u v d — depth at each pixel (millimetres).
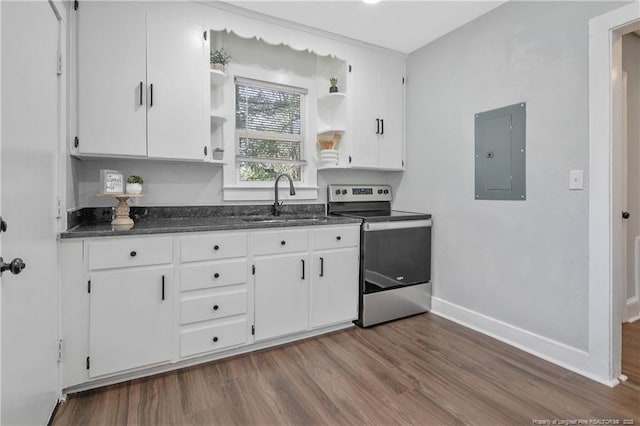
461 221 2701
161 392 1754
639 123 2832
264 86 2918
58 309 1631
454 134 2744
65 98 1779
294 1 2324
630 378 1891
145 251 1829
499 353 2197
